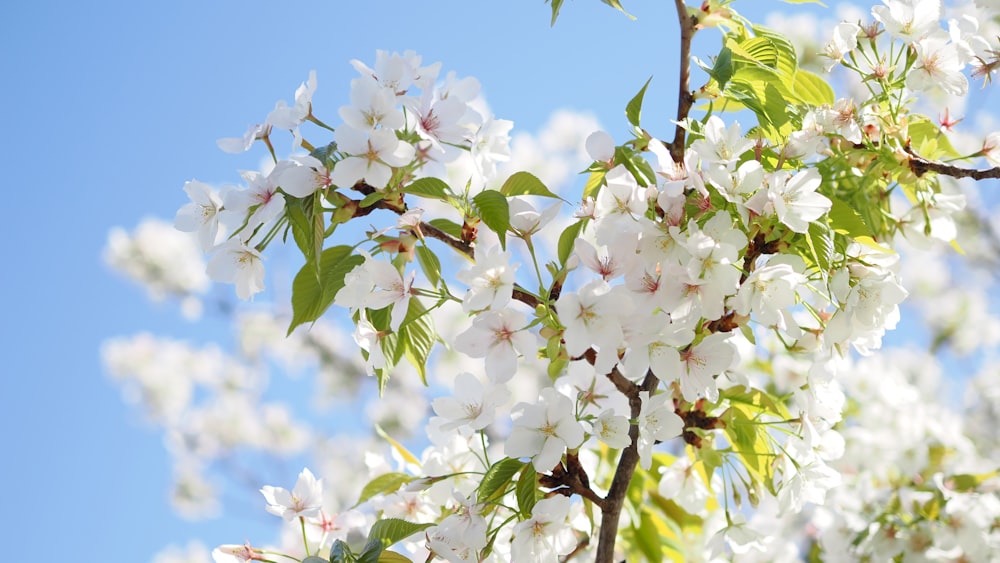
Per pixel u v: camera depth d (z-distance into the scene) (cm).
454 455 145
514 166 307
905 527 168
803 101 145
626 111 137
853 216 134
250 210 132
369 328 135
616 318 129
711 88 139
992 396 264
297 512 140
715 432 145
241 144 134
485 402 134
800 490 139
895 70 144
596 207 132
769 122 139
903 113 144
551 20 141
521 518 134
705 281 129
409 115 133
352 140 130
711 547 144
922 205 147
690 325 131
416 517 146
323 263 134
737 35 144
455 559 132
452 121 133
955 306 359
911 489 170
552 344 131
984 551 165
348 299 133
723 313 131
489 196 131
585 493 136
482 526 132
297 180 130
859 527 170
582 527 147
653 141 133
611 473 152
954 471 173
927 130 146
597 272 131
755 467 141
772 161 138
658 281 131
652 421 134
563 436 131
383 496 147
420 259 137
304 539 139
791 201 131
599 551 137
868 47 149
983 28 157
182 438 426
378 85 131
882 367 183
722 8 140
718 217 130
